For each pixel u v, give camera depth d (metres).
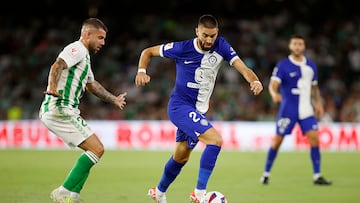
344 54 85.06
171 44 26.25
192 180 38.16
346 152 57.88
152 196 27.70
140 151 59.34
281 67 37.22
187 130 25.42
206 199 24.58
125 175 40.97
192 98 26.23
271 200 30.34
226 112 72.25
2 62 85.12
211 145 24.83
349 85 81.31
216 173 42.34
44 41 88.38
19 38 89.75
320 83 80.88
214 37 25.16
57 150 60.25
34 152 58.06
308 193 32.81
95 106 76.06
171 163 26.80
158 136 61.94
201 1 95.38
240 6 95.00
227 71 79.44
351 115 71.12
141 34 91.25
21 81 81.94
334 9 92.94
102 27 26.06
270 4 94.69
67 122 25.44
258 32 89.88
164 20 93.06
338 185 36.16
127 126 62.31
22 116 75.38
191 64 25.98
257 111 73.62
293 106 37.00
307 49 86.06
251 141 61.25
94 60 85.38
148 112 74.88
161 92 78.19
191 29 91.94
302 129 37.12
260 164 48.22
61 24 92.12
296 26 91.19
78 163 25.34
